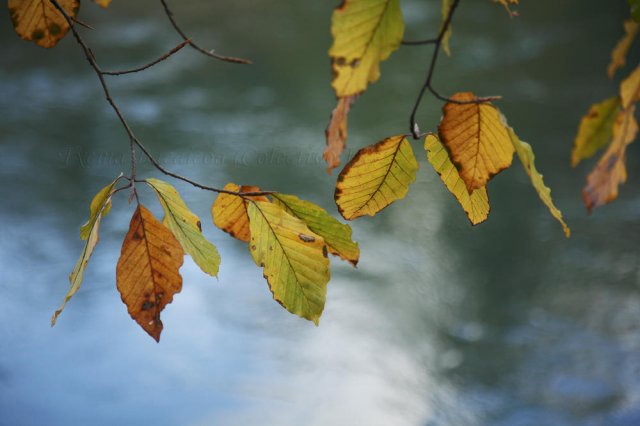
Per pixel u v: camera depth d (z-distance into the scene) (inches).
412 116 39.8
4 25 569.6
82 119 424.5
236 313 262.1
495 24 593.3
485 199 41.1
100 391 221.8
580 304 260.5
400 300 268.2
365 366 234.8
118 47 546.0
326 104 457.1
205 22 611.8
